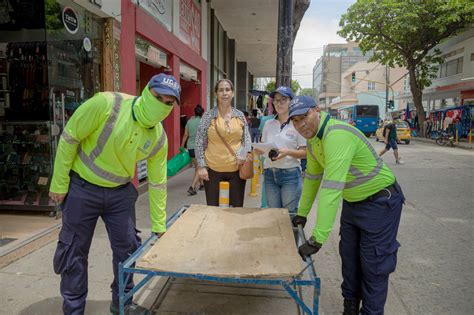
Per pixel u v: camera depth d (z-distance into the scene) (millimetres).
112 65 5949
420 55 26453
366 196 2482
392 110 42125
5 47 5199
